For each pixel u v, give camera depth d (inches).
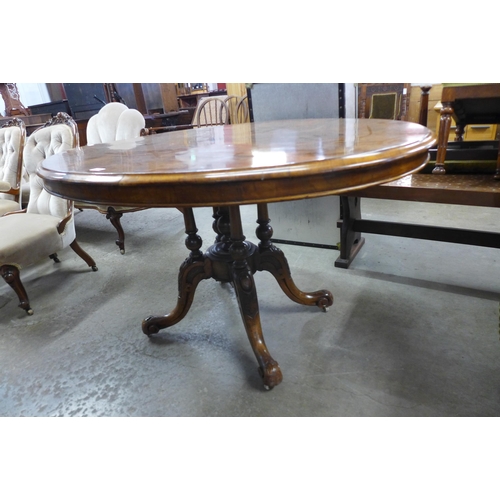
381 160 26.2
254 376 46.3
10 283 61.5
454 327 51.4
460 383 42.5
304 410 41.1
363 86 114.9
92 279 75.2
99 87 176.1
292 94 71.8
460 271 65.5
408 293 60.1
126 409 43.4
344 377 44.7
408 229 64.6
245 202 25.3
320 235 78.7
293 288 55.2
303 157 26.6
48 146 73.4
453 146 68.7
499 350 46.8
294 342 51.1
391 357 47.1
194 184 25.1
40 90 215.8
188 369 48.4
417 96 131.4
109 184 26.8
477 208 91.9
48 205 72.6
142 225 106.0
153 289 69.5
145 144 45.4
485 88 50.9
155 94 191.6
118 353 52.5
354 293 61.3
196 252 50.8
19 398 46.2
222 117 129.9
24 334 58.9
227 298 63.7
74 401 45.1
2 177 88.0
